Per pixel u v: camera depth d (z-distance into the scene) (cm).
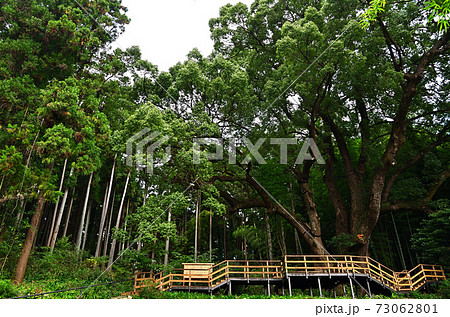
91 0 1902
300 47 1528
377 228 2325
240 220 3036
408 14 1738
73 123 1459
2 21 1573
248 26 2133
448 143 2186
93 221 2922
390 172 2181
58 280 1478
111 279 1628
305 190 2027
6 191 1309
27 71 1563
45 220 2542
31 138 1353
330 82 1756
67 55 1675
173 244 2338
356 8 1698
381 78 1645
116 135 1412
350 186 2091
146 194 1952
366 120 2073
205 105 1783
